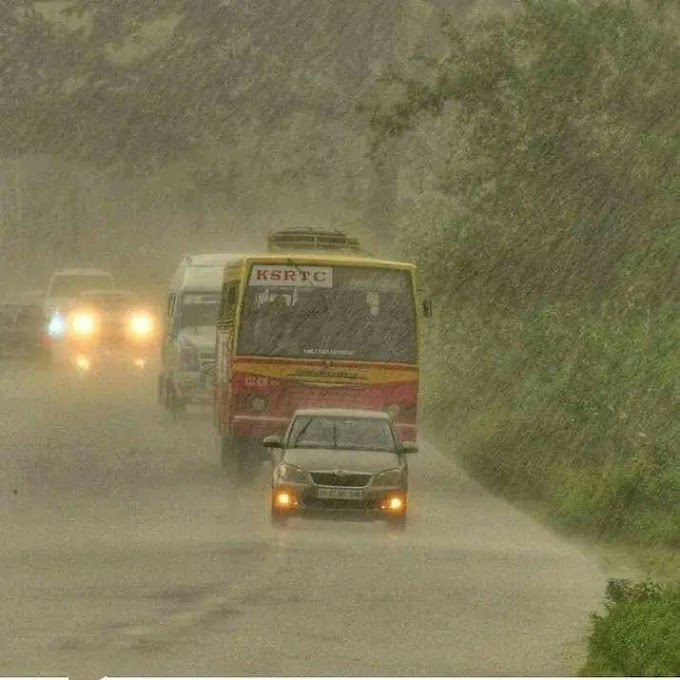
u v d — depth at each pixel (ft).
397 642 100.01
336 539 145.48
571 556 138.41
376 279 193.57
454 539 146.30
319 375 190.80
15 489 178.29
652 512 150.61
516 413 198.70
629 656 92.79
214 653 96.12
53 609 111.14
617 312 210.18
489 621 107.34
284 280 192.24
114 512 160.66
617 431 173.99
